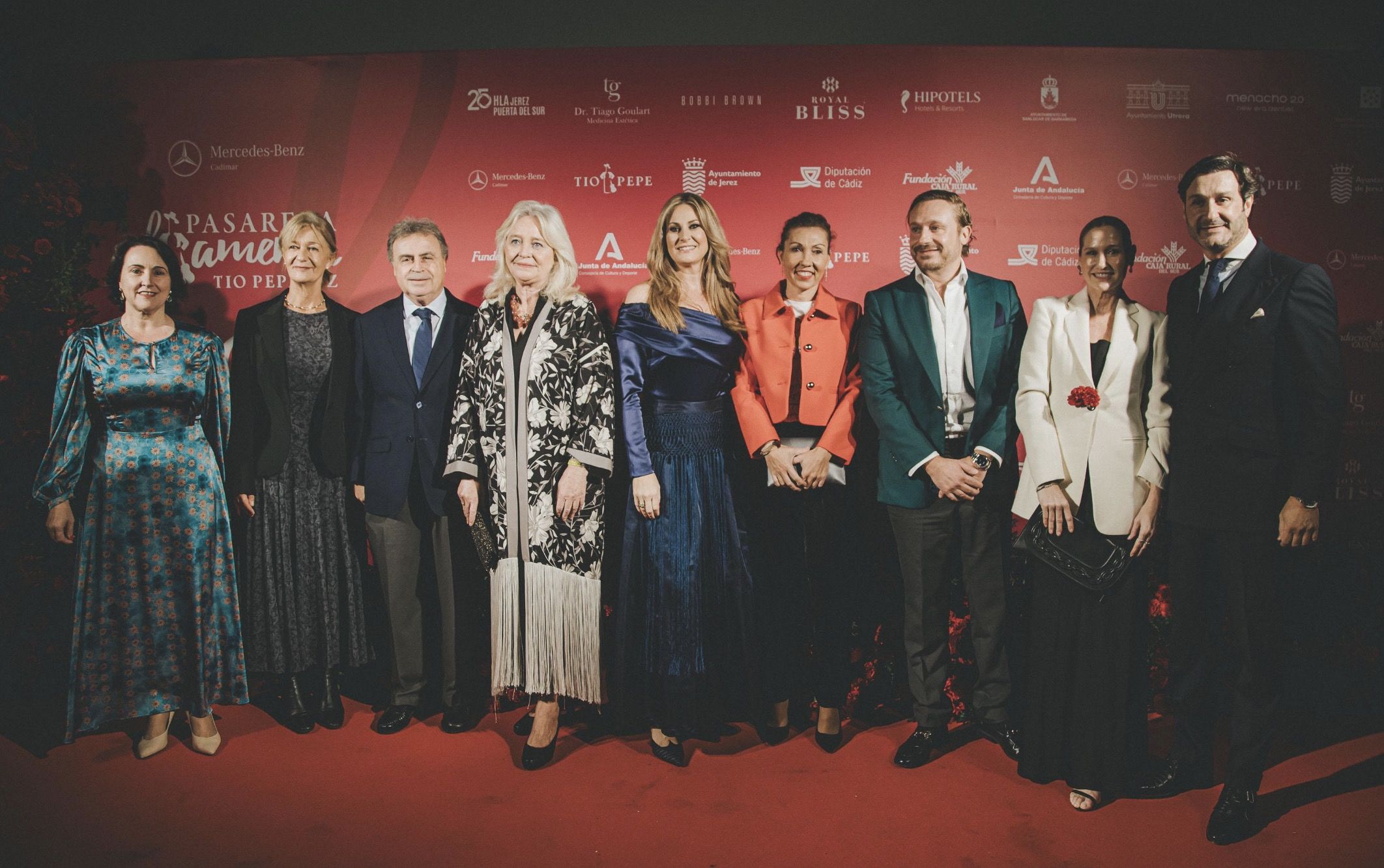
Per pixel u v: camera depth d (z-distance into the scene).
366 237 2.95
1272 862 1.94
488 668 2.81
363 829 2.10
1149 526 2.18
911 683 2.52
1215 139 2.86
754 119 2.88
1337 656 2.85
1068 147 2.87
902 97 2.87
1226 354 2.09
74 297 2.95
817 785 2.32
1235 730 2.12
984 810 2.19
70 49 3.00
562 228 2.46
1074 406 2.22
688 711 2.40
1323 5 2.91
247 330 2.66
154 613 2.46
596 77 2.89
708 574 2.43
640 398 2.39
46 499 2.41
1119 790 2.16
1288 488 2.06
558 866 1.94
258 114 2.95
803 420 2.48
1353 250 2.87
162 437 2.46
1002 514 2.48
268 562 2.65
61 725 2.72
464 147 2.92
